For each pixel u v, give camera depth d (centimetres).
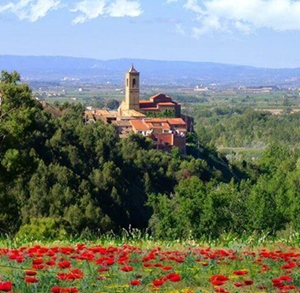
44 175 6950
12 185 6444
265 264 1506
